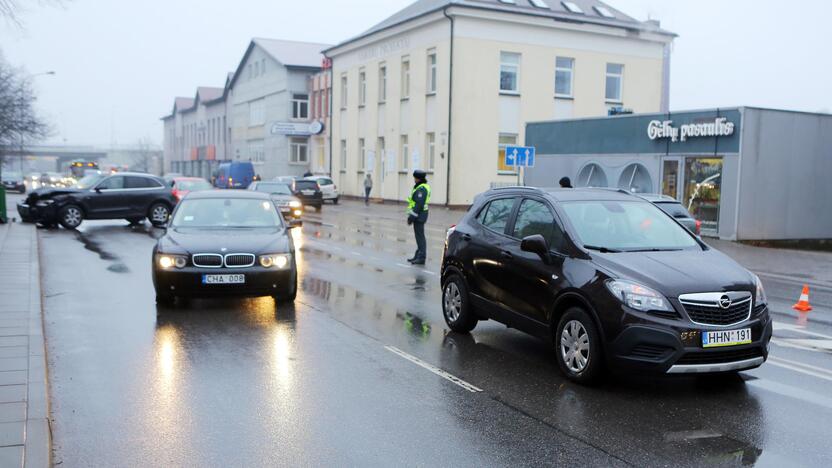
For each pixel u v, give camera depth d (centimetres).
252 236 1002
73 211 2212
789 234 2294
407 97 4066
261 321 905
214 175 6075
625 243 700
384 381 657
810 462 486
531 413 577
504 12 3653
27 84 5294
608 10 4241
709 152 2261
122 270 1341
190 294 941
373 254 1698
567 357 669
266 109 6581
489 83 3675
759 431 544
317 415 564
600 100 3972
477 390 636
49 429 515
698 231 1550
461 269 845
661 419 568
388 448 499
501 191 840
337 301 1056
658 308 604
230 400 597
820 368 735
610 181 2631
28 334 773
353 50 4669
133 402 589
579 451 499
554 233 719
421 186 1509
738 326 610
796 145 2269
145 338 807
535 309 714
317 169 5819
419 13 3769
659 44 4109
